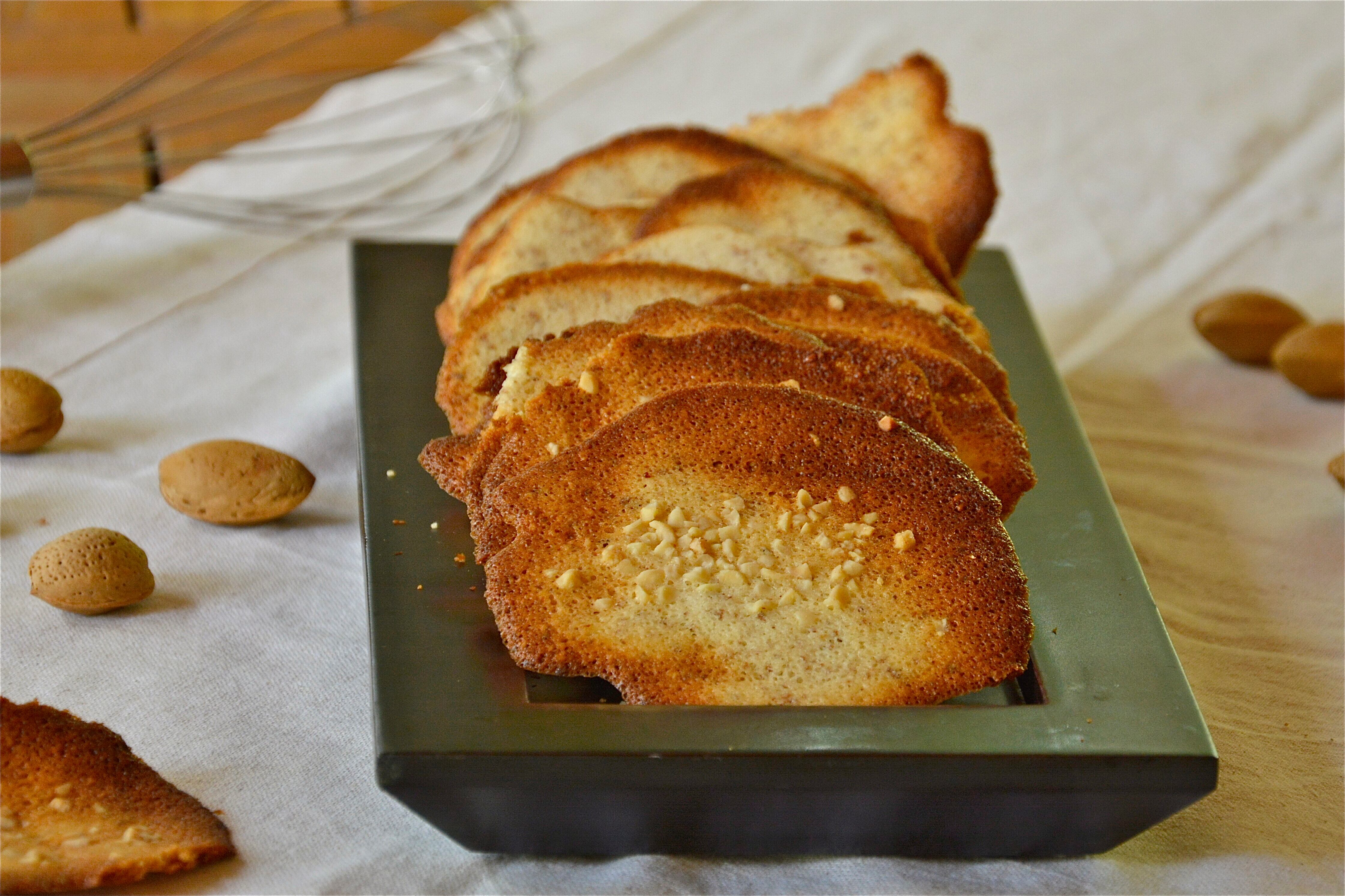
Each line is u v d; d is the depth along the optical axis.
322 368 0.65
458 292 0.60
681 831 0.49
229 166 0.76
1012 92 0.87
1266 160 0.82
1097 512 0.55
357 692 0.53
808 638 0.49
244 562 0.56
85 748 0.50
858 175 0.65
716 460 0.51
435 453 0.53
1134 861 0.50
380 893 0.49
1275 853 0.51
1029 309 0.63
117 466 0.60
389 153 0.77
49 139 0.80
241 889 0.48
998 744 0.48
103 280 0.68
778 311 0.56
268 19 0.90
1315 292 0.72
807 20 0.93
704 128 0.65
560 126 0.80
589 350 0.54
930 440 0.52
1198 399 0.66
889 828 0.49
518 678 0.49
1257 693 0.55
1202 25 0.96
